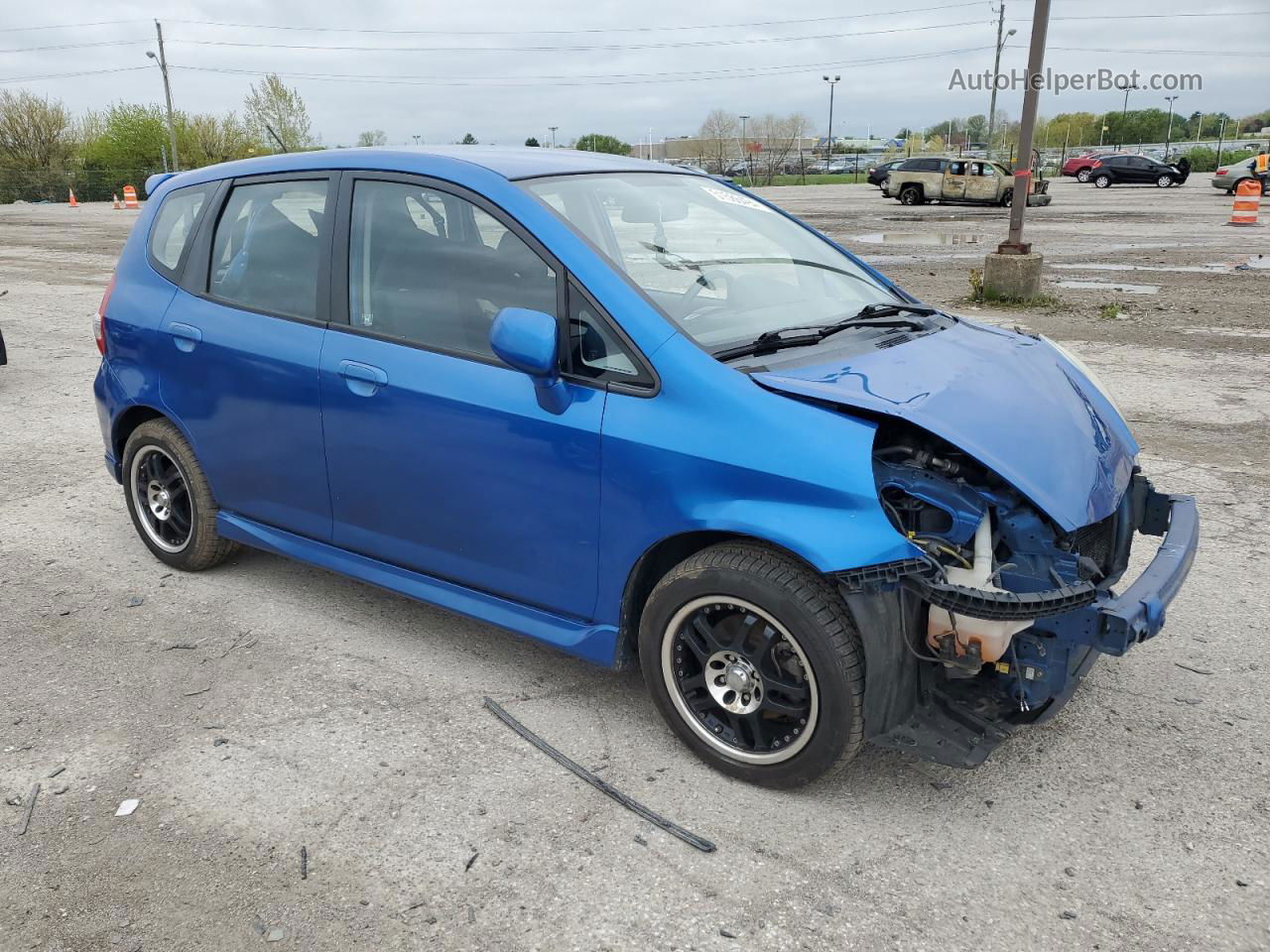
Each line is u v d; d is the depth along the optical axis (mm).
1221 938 2479
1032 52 11656
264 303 3996
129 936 2516
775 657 2945
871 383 2945
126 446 4684
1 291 14609
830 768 2893
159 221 4535
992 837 2857
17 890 2678
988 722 2910
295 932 2520
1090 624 2680
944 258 17734
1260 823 2918
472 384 3328
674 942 2473
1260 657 3865
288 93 68062
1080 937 2484
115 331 4547
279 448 3979
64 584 4625
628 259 3371
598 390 3100
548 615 3410
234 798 3045
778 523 2760
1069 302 12336
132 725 3453
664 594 3064
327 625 4207
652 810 2979
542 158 3771
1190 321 10914
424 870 2736
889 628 2766
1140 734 3371
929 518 2926
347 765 3213
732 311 3328
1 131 64438
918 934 2492
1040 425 3062
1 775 3172
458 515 3475
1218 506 5414
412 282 3547
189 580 4660
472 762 3230
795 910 2576
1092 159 54312
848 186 56750
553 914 2570
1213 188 42438
